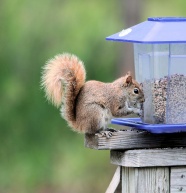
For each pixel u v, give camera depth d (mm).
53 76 15695
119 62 37750
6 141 37156
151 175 14289
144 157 14188
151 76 15102
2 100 37625
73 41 38062
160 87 15023
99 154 36656
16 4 39250
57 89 15688
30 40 38312
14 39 38375
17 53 38094
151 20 14984
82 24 38719
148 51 15148
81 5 39562
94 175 36000
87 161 36500
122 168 14508
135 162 14172
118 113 16109
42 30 38688
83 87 15852
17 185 36000
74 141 37156
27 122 37250
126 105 16125
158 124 14883
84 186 35656
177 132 14500
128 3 38000
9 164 36594
